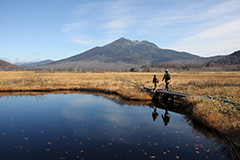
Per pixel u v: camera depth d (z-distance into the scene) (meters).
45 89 21.19
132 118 8.84
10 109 11.00
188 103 10.56
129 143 5.79
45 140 6.03
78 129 7.16
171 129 7.18
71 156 4.89
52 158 4.77
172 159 4.71
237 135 5.66
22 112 10.16
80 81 29.45
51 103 12.97
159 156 4.90
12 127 7.45
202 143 5.81
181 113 10.04
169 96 13.75
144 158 4.75
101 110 10.62
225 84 20.50
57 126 7.55
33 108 11.28
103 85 23.31
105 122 8.10
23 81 25.52
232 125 6.18
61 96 16.64
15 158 4.77
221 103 8.80
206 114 7.78
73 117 9.01
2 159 4.71
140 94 14.78
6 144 5.71
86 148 5.40
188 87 17.98
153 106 12.01
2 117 9.06
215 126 6.78
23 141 5.95
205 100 9.50
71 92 19.61
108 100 14.27
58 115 9.41
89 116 9.20
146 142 5.87
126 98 14.97
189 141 5.97
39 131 6.92
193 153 5.09
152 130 7.04
